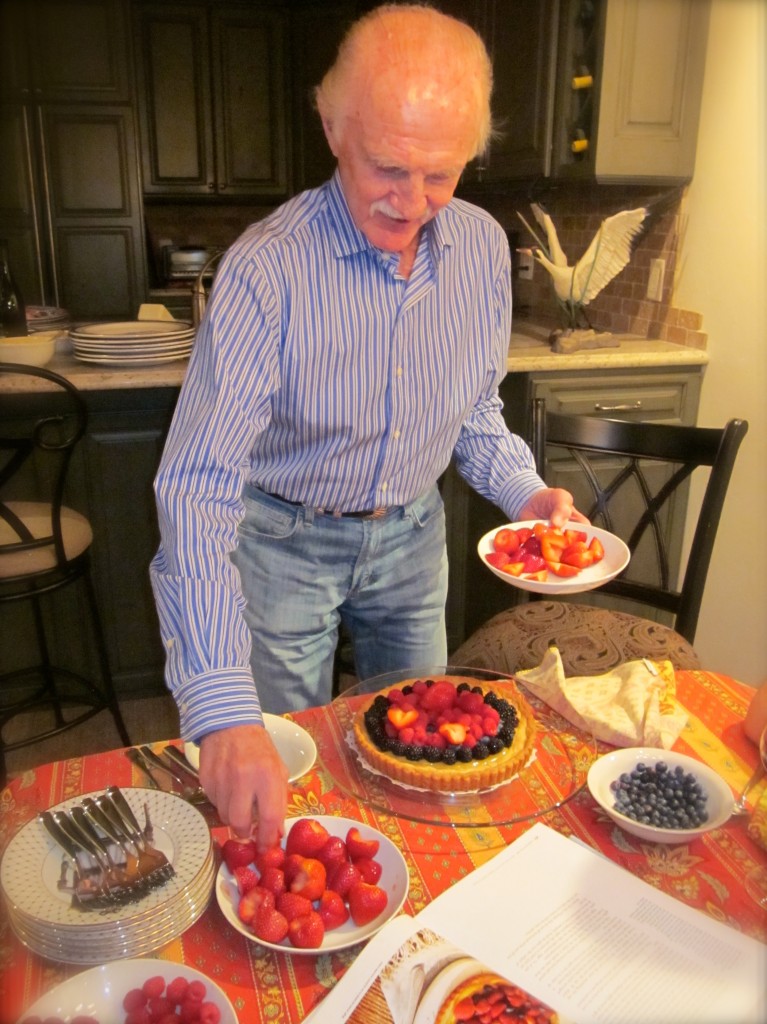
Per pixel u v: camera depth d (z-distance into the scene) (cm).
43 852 86
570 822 94
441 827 93
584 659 166
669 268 256
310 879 81
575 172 246
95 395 220
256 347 112
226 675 90
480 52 104
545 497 144
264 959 77
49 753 234
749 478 230
